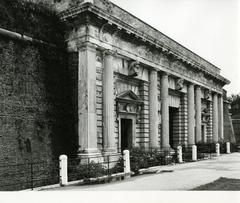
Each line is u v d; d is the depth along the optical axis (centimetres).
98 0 2028
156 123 2567
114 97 2181
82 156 1827
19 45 1700
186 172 1911
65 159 1502
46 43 1867
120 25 2095
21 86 1680
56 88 1895
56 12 2038
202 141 3566
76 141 1919
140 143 2495
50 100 1845
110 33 2089
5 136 1561
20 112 1655
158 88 2752
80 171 1670
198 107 3562
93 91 1927
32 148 1694
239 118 5894
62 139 1889
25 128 1670
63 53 1973
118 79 2270
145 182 1515
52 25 1945
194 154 2798
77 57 1955
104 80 2042
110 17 1997
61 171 1488
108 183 1512
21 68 1692
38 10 1852
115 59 2186
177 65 3023
